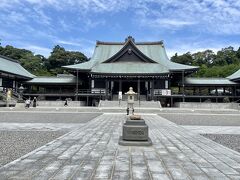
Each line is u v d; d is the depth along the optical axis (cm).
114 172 548
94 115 2544
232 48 10312
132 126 878
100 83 4694
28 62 8275
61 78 4953
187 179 506
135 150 789
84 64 4931
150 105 3866
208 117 2442
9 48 8806
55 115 2511
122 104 3934
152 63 4894
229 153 766
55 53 8700
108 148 816
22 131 1388
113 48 5609
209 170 572
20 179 496
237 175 536
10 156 771
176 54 9444
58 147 832
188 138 1070
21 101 3791
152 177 516
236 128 1630
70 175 523
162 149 815
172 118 2334
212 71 8069
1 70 4056
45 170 559
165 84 4644
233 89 4678
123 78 4559
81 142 932
